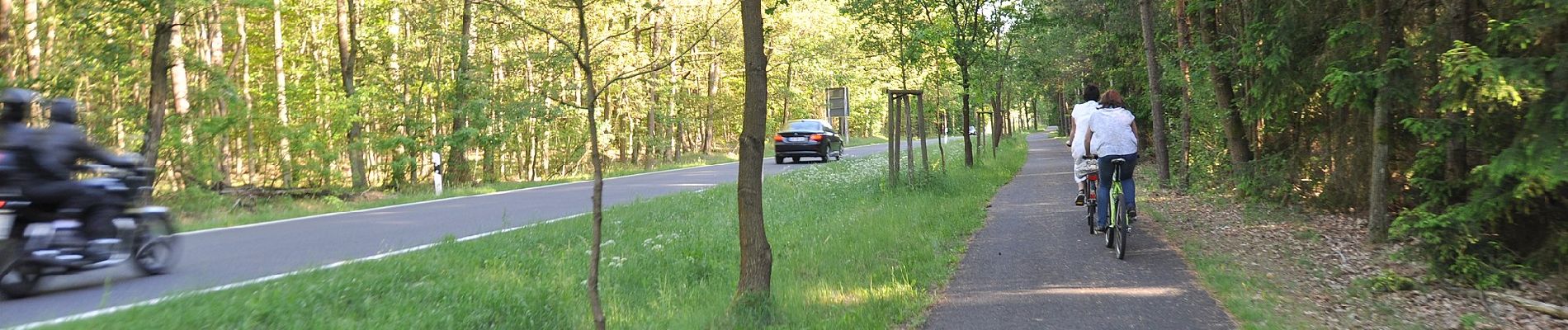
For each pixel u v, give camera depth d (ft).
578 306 23.76
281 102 83.30
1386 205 32.27
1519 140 23.41
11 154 23.47
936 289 24.88
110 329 18.45
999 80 82.48
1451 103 25.04
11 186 23.45
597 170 19.31
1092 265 27.81
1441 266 26.66
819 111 221.25
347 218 46.11
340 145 83.82
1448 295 25.07
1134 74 78.02
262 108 82.17
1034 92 113.91
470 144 85.20
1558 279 25.11
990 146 134.41
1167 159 55.42
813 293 24.67
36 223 24.06
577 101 104.12
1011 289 24.58
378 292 23.34
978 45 73.20
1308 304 22.44
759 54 21.42
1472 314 22.48
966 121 76.33
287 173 86.84
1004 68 78.28
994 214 41.75
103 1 57.98
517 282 25.54
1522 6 24.54
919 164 73.97
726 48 110.52
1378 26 32.01
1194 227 36.63
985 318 21.30
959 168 72.23
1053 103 204.33
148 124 60.95
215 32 81.56
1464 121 26.86
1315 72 36.70
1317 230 35.42
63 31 64.13
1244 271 26.50
